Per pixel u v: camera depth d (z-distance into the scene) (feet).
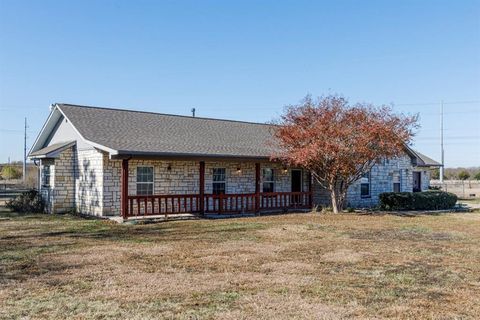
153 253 29.76
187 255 29.12
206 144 59.93
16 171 157.07
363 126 55.21
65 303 18.42
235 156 56.85
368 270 25.05
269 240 35.83
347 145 56.13
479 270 25.16
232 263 26.68
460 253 30.40
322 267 25.76
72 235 38.65
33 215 56.13
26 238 36.65
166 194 58.03
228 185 63.98
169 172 58.75
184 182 60.03
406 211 66.85
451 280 22.82
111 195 54.08
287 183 70.64
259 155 59.77
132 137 56.08
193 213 55.77
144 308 17.85
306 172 71.97
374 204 76.74
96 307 17.93
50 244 33.40
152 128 62.75
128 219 50.01
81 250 30.73
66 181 59.62
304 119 57.98
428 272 24.62
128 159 49.65
